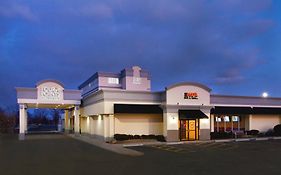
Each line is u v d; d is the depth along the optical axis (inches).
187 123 1262.3
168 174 533.3
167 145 1079.0
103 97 1208.8
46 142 1211.2
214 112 1369.3
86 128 1603.1
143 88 1852.9
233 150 914.1
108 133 1206.3
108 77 1865.2
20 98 1508.4
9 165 639.1
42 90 1545.3
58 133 1935.3
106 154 812.0
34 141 1268.5
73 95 1610.5
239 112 1421.0
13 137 1552.7
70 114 2021.4
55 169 585.9
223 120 1454.2
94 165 631.2
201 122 1272.1
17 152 872.3
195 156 776.3
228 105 1423.5
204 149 943.0
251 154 816.9
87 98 1537.9
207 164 644.1
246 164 644.7
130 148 982.4
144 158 738.2
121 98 1221.7
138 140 1203.2
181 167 605.3
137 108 1220.5
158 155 796.0
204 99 1282.0
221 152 864.9
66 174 537.6
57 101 1574.8
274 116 1565.0
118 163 658.2
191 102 1253.1
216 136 1321.4
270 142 1184.8
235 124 1485.0
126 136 1197.1
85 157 754.8
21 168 600.7
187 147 1005.8
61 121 2456.9
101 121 1268.5
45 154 818.2
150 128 1274.6
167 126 1202.0
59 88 1581.0
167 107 1207.6
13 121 2539.4
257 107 1485.0
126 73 1825.8
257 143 1142.3
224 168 594.6
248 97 1472.7
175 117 1218.0
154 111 1239.5
